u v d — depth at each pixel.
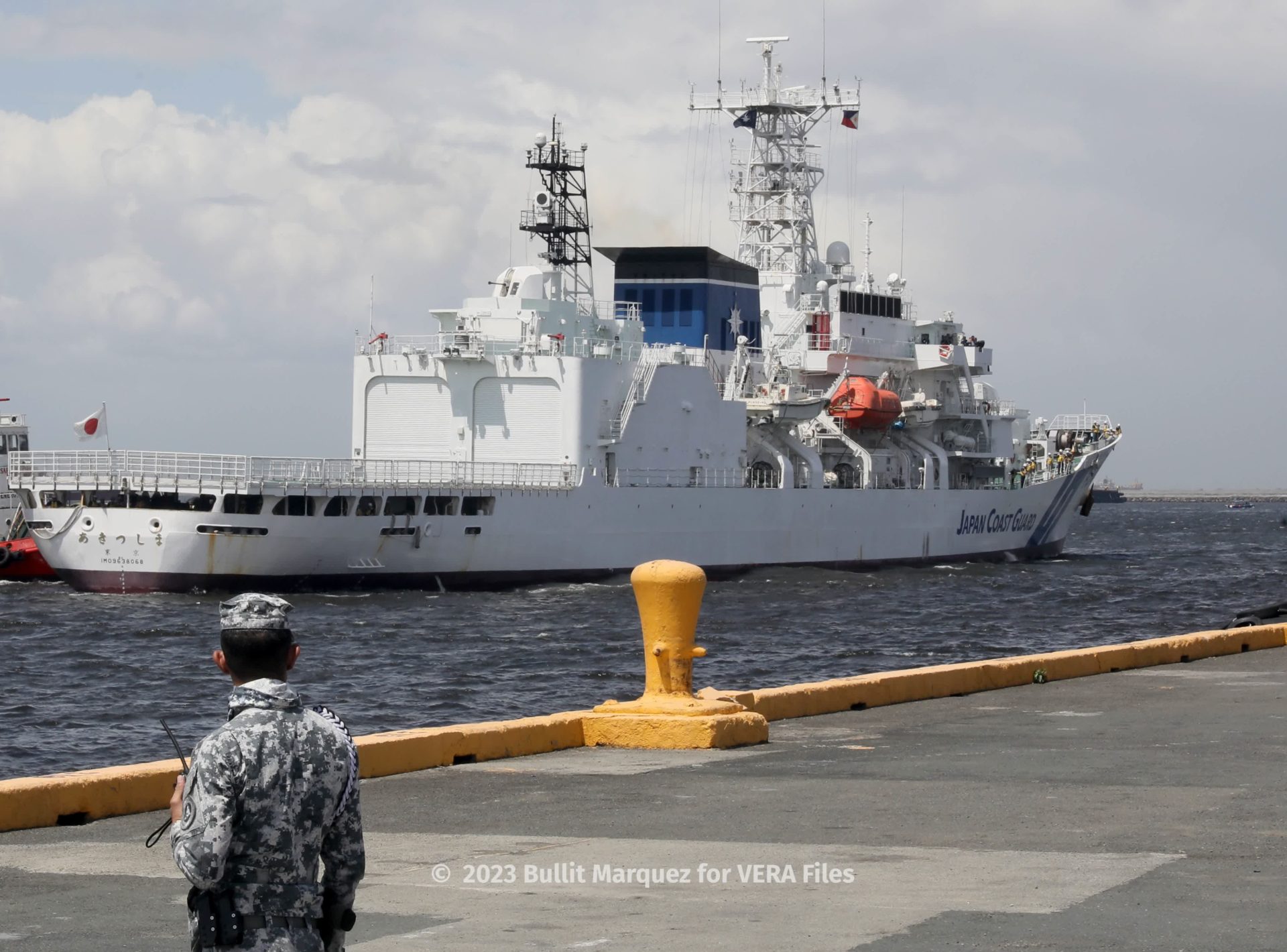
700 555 74.69
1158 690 26.47
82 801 16.44
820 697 24.02
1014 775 18.50
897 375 89.38
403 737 19.20
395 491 64.44
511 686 42.62
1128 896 12.79
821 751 20.52
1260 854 14.24
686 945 11.65
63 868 14.27
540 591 67.81
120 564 63.25
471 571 67.06
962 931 11.91
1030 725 22.56
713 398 75.81
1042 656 28.47
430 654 48.84
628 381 72.06
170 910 12.85
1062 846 14.68
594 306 75.81
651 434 72.88
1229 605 71.25
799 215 88.62
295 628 54.50
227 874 8.26
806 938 11.80
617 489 70.88
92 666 46.25
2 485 79.56
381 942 11.82
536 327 71.12
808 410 79.94
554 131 75.75
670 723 20.78
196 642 51.53
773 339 85.56
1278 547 141.75
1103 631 59.28
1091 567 95.69
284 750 8.31
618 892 13.24
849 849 14.72
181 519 62.06
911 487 87.62
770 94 87.00
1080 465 99.50
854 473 86.62
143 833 15.79
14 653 48.72
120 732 35.88
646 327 80.44
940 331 92.69
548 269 73.88
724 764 19.56
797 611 63.38
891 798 17.14
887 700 24.98
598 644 51.34
